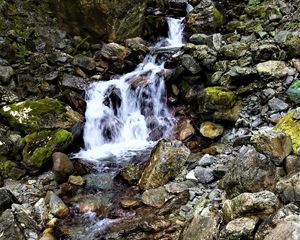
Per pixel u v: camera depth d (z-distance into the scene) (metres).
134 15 10.20
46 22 9.48
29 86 7.87
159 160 5.75
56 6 9.62
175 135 6.95
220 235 3.90
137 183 5.90
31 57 8.53
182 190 5.32
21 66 8.33
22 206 5.36
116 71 8.67
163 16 10.85
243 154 4.72
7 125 6.87
